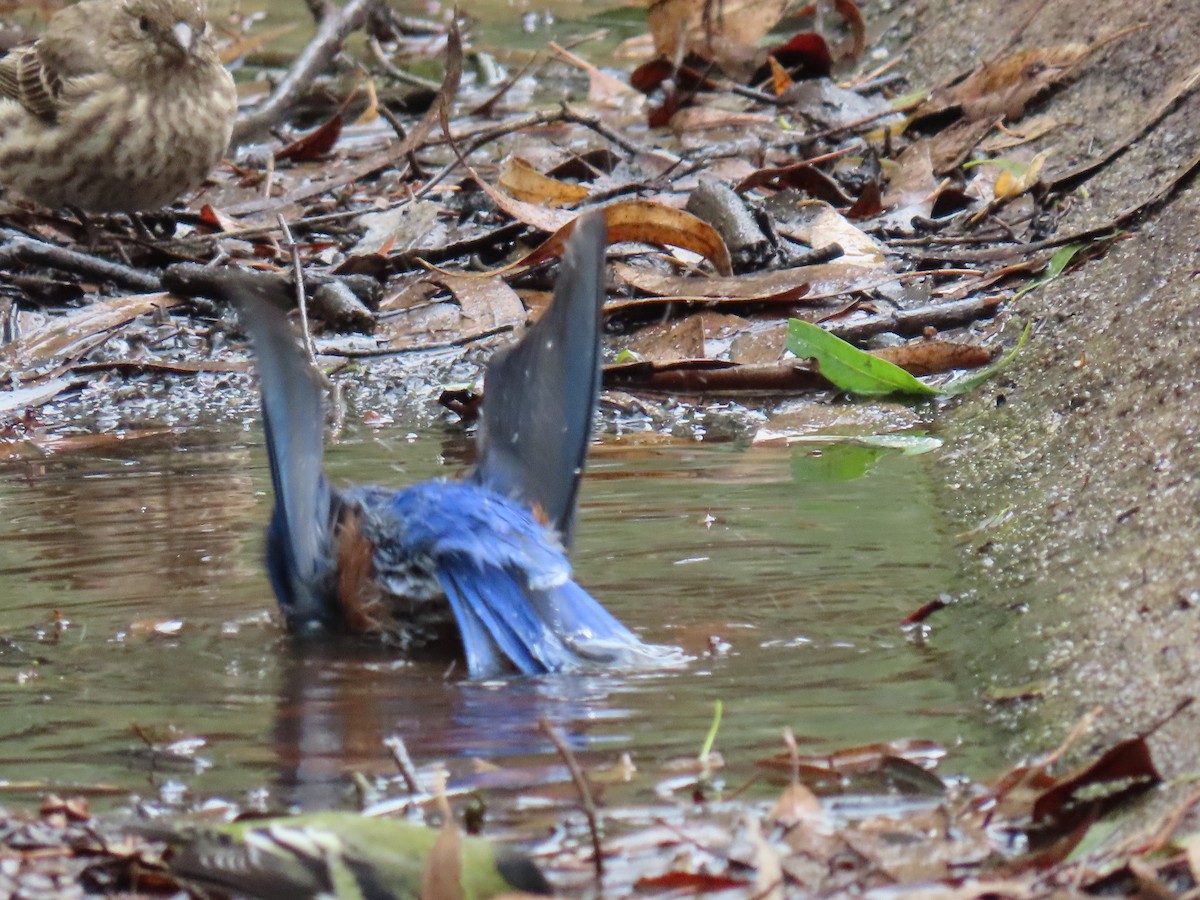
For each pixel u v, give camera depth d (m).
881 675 6.35
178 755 5.84
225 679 6.59
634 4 24.50
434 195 16.11
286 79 19.14
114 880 4.84
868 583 7.51
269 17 24.48
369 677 6.56
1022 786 5.12
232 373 13.03
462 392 11.53
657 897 4.64
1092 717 5.26
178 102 14.91
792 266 13.41
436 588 6.68
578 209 14.48
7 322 13.84
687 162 15.99
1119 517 7.42
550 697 6.25
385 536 6.71
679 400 11.65
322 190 16.41
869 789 5.32
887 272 13.00
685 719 5.97
